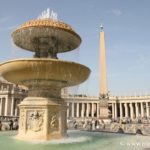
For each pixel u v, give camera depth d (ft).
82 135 50.70
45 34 42.11
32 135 38.11
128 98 282.36
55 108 39.83
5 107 231.91
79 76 40.19
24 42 45.68
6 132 55.36
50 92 40.91
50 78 39.24
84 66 39.32
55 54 44.86
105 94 172.86
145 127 91.20
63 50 48.78
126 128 88.74
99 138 43.60
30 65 36.19
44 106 39.04
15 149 28.32
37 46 45.09
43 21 41.06
